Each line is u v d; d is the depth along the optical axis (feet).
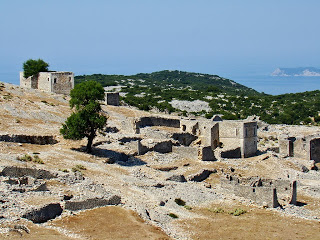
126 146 338.13
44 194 214.07
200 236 215.31
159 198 252.83
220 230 225.35
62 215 201.05
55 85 496.64
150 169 306.14
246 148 366.22
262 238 220.43
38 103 440.45
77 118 310.04
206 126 365.40
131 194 250.98
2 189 208.95
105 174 279.69
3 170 233.14
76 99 320.91
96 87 325.62
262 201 268.21
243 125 363.56
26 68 509.35
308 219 250.98
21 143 316.40
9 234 171.01
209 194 276.82
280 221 244.22
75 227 192.75
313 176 344.90
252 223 238.68
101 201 219.20
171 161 332.39
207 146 347.56
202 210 253.03
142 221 212.23
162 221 224.94
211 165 332.80
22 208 192.24
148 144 344.08
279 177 330.95
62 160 290.76
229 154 356.38
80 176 257.34
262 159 358.64
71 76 508.53
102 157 312.71
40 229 182.50
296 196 290.56
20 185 217.97
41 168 259.80
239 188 276.82
